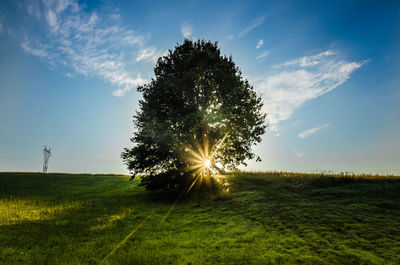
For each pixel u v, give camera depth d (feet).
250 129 73.77
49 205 61.46
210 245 28.45
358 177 57.16
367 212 35.04
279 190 55.36
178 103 74.59
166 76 77.97
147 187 68.39
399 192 41.14
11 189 94.89
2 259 25.54
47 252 27.71
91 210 53.11
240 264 23.06
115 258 25.53
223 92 73.46
